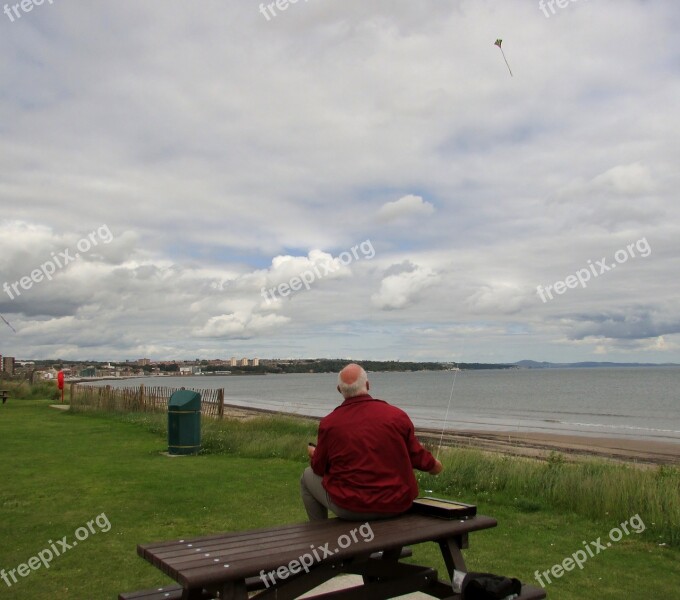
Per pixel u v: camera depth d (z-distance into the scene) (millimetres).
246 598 3350
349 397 4562
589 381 134125
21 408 26391
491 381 146625
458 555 4227
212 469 11047
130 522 7367
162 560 3393
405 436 4434
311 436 15953
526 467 9945
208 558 3428
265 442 13680
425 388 107312
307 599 4059
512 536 6945
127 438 15641
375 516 4293
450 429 30094
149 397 23953
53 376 47594
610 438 25531
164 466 11375
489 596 3881
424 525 4176
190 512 7855
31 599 5062
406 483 4375
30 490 9141
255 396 81688
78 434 16516
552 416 42281
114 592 5215
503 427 32062
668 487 8188
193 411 13016
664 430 30453
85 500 8500
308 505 4824
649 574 5754
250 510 7957
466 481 9500
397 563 4547
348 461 4332
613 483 8258
